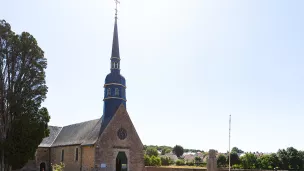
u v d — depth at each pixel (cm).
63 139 5219
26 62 3791
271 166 7462
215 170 3000
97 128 4325
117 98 4409
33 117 3688
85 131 4684
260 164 7538
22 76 3731
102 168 3909
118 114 4269
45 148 5344
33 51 3812
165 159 8588
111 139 4091
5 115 3619
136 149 4341
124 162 4159
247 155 7700
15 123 3588
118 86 4466
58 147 5062
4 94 3631
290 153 7775
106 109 4406
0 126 3581
